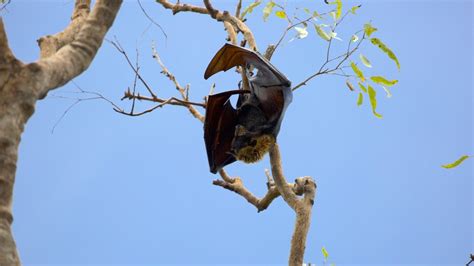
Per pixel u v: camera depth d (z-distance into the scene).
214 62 11.59
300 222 10.02
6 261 6.19
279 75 11.35
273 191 12.20
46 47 8.99
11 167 6.59
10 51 6.79
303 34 11.87
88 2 10.15
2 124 6.59
